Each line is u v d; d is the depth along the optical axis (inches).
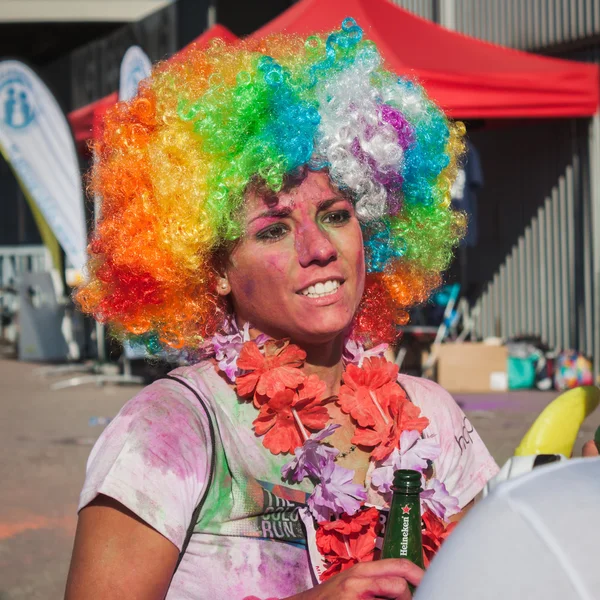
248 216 65.7
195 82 68.9
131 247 66.1
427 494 64.9
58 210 349.7
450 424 72.9
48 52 649.6
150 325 70.1
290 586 60.9
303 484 63.3
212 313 71.9
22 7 571.2
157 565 57.9
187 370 66.7
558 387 365.7
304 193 65.4
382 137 67.4
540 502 32.7
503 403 330.6
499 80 307.7
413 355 381.4
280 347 67.6
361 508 63.7
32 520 197.6
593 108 323.0
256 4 536.4
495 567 32.4
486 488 50.2
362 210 69.1
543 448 59.2
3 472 240.1
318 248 64.2
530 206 407.5
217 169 65.8
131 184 67.3
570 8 387.9
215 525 61.2
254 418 64.5
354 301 67.3
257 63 67.4
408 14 323.9
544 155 399.9
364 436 67.5
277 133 63.2
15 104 346.9
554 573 31.0
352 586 54.6
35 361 500.7
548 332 399.9
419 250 78.8
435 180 78.2
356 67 68.3
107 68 598.2
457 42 320.5
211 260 69.5
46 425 304.5
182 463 60.0
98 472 59.1
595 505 31.9
